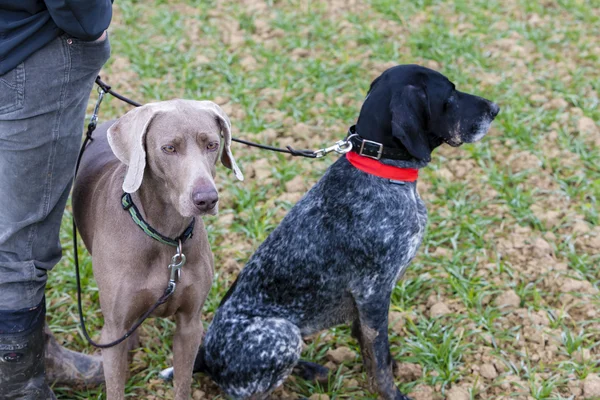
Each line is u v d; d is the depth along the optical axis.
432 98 3.95
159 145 3.14
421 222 4.11
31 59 3.19
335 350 4.57
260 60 7.55
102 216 3.52
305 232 4.06
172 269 3.46
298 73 7.30
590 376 4.25
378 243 3.98
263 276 4.11
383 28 8.14
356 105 6.87
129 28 8.06
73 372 4.28
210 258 3.69
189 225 3.48
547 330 4.62
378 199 3.98
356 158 4.04
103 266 3.47
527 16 8.38
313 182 5.95
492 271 5.12
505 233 5.49
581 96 7.03
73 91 3.34
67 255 5.18
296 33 7.96
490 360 4.46
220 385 4.08
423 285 5.05
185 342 3.74
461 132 4.02
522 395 4.23
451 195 5.80
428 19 8.26
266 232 5.49
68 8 3.06
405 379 4.43
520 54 7.62
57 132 3.36
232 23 8.18
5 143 3.31
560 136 6.42
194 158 3.13
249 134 6.44
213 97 6.95
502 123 6.56
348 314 4.27
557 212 5.57
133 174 3.11
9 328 3.65
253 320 4.03
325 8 8.41
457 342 4.57
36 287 3.67
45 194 3.47
